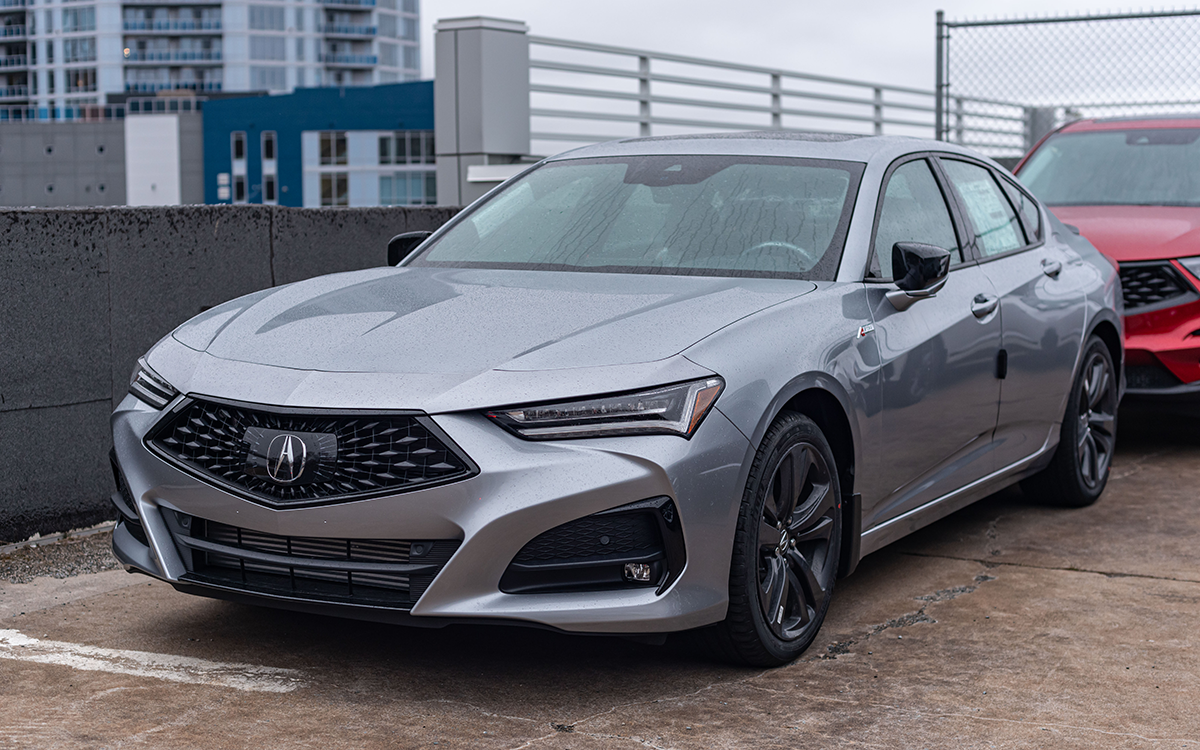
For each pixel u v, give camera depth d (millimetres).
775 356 3215
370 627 3635
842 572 3639
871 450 3625
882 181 4074
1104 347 5379
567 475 2865
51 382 4543
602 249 3920
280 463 2969
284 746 2750
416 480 2889
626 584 2984
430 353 3059
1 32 180375
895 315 3785
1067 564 4438
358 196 76938
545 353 3018
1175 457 6484
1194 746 2828
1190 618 3812
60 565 4238
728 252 3809
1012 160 14258
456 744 2781
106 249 4715
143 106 168250
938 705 3072
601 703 3057
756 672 3297
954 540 4797
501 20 11469
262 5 178625
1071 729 2922
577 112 12141
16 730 2811
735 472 3049
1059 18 11383
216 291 5172
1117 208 7070
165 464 3150
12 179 93875
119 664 3287
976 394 4246
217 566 3211
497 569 2877
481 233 4219
